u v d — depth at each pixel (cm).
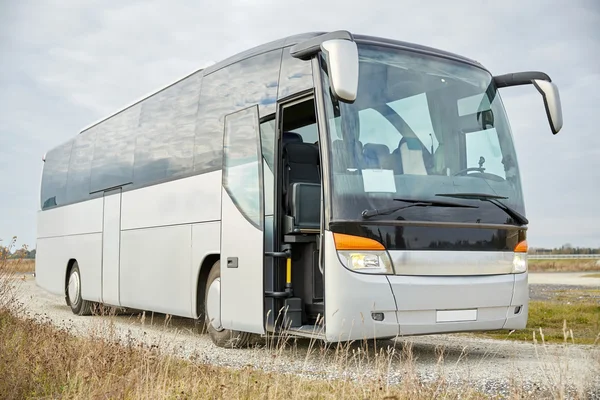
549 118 918
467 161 873
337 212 784
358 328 773
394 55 873
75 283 1608
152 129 1273
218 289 1007
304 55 842
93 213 1520
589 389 644
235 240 957
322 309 862
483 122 909
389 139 831
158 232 1201
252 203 927
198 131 1098
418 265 798
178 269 1123
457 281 815
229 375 652
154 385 594
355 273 776
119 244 1364
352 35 866
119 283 1356
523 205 894
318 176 982
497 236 856
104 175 1476
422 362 868
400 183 814
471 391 618
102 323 845
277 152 902
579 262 6034
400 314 787
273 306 886
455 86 902
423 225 808
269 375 622
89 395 582
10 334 879
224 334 997
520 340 1147
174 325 1375
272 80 930
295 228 883
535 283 3347
